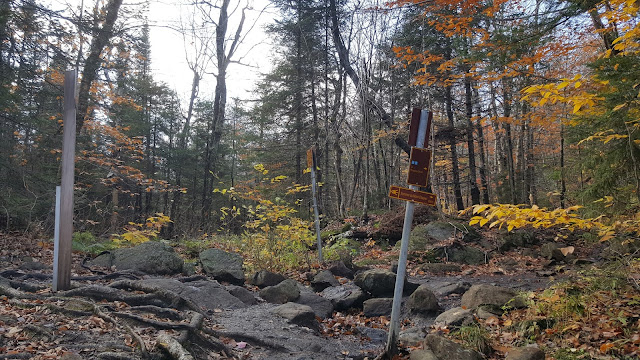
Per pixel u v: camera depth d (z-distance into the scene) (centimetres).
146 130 2772
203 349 480
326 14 1812
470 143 1945
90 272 769
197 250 1122
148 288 607
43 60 1352
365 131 1648
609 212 677
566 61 1511
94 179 1498
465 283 862
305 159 2595
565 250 514
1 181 1190
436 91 1828
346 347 588
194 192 2867
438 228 1301
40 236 1063
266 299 746
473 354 464
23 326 447
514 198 1828
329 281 873
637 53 606
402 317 740
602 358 423
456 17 892
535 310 567
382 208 2166
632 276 572
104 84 1588
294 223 1079
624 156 632
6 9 1121
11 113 1281
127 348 429
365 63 1617
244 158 2745
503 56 860
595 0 709
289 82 2398
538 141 2389
